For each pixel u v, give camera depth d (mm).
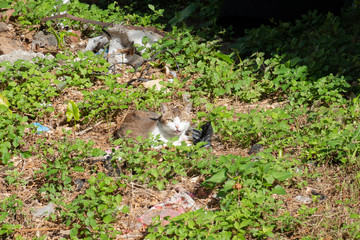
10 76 8633
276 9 12672
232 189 5574
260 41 10867
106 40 10578
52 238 5422
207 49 9922
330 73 9180
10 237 5391
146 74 9797
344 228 5117
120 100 8359
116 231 5230
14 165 6734
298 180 6207
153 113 7961
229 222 5117
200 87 9008
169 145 6539
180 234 4895
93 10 11781
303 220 5359
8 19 11203
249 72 9141
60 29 11070
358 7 11680
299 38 10945
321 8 12633
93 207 5531
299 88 8617
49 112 8148
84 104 7973
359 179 5996
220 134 7445
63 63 9758
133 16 11891
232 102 8906
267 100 8945
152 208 5855
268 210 5277
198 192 6195
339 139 6633
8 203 5680
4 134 6977
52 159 6820
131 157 6289
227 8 12805
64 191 6129
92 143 6684
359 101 7980
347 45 10352
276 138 7012
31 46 10484
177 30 11258
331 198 5906
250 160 6258
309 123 7641
